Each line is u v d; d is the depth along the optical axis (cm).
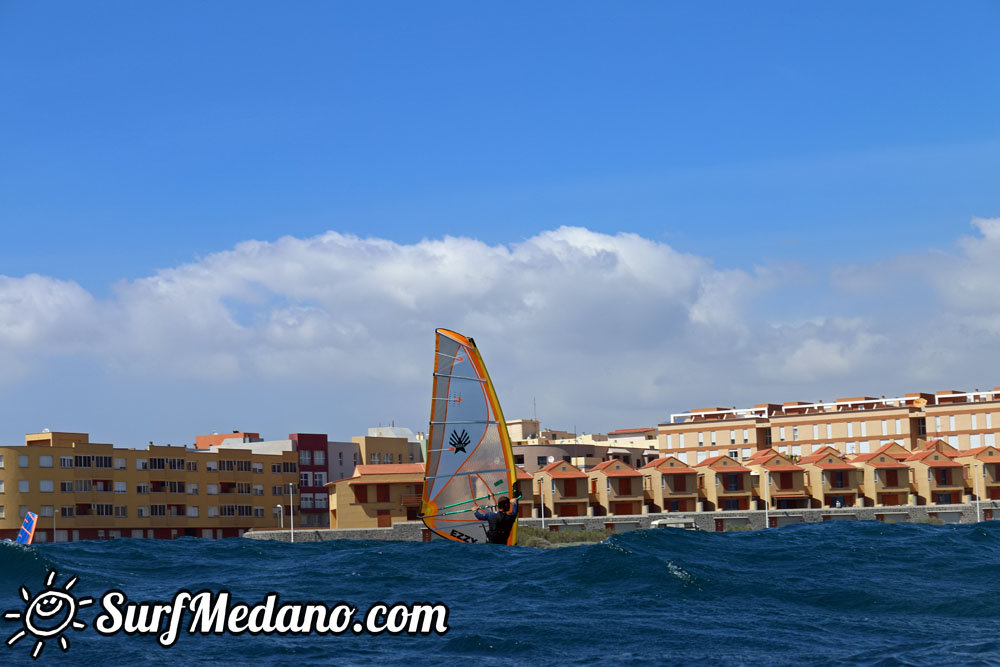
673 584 2592
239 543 4588
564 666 1819
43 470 14225
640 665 1820
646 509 14375
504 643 1984
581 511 14300
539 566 2992
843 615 2278
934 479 14888
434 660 1867
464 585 2758
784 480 15012
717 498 14800
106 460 14800
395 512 13350
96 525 14562
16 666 1833
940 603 2383
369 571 3080
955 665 1781
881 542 3538
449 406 5338
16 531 14012
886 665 1792
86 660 1875
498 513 5138
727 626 2139
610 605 2383
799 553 3178
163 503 15300
